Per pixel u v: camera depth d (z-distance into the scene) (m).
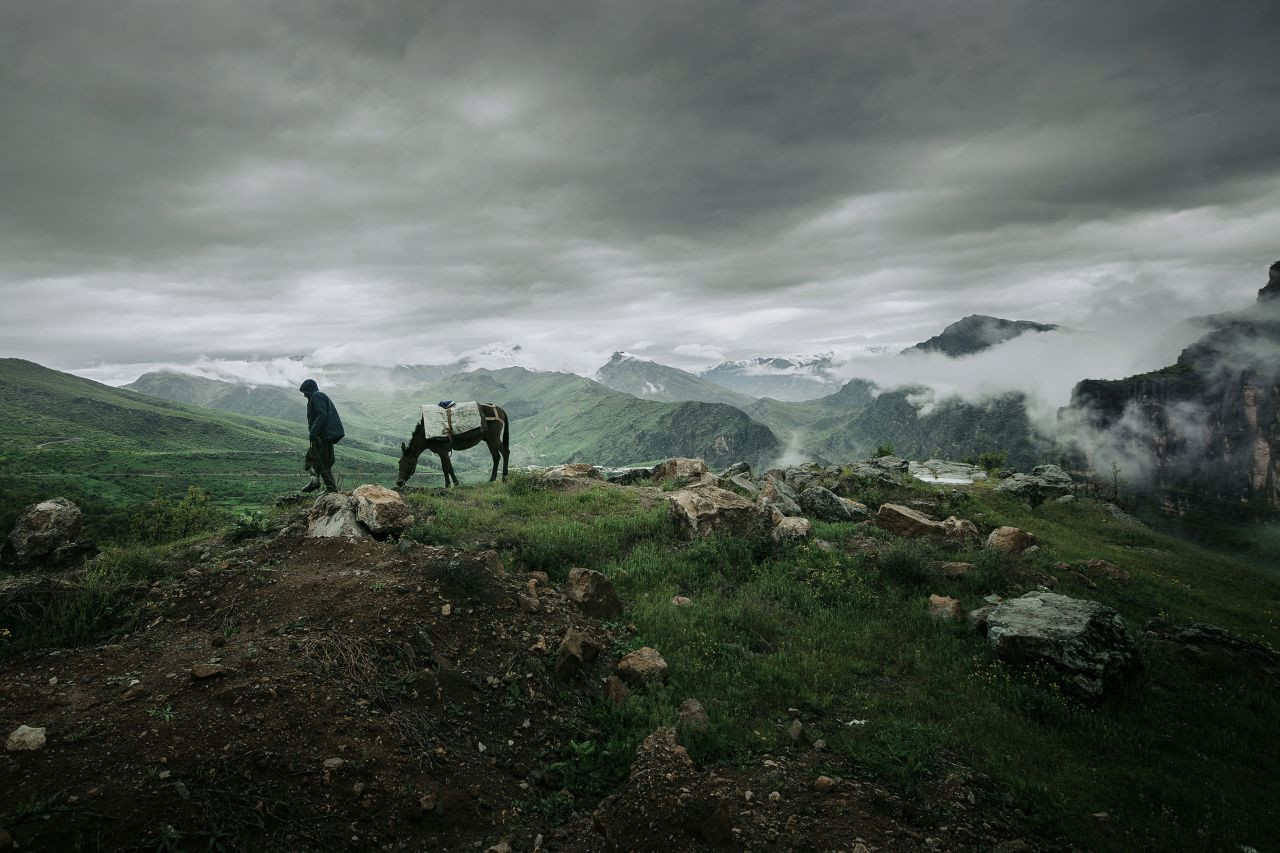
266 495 189.50
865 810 6.70
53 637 7.93
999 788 7.66
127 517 40.88
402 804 5.91
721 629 11.55
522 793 6.69
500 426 20.80
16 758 5.30
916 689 10.28
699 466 26.11
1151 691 11.04
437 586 9.51
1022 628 11.33
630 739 7.79
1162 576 20.00
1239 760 9.18
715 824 5.82
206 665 6.84
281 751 5.96
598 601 11.51
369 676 7.39
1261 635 15.45
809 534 17.86
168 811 5.16
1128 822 7.35
